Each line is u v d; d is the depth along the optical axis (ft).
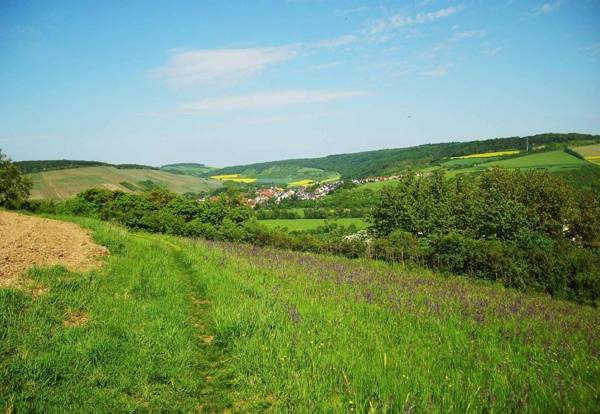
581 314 56.34
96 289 37.68
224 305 37.35
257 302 38.93
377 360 26.21
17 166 197.26
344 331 32.53
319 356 26.43
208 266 58.90
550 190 140.56
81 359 24.22
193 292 46.09
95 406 20.24
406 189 170.50
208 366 26.94
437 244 107.34
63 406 19.86
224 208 223.10
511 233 119.96
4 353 23.61
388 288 59.06
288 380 23.61
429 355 28.73
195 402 22.15
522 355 30.53
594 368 27.04
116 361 24.89
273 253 103.50
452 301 51.39
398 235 127.13
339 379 23.72
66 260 45.37
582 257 83.05
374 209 171.63
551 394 21.94
